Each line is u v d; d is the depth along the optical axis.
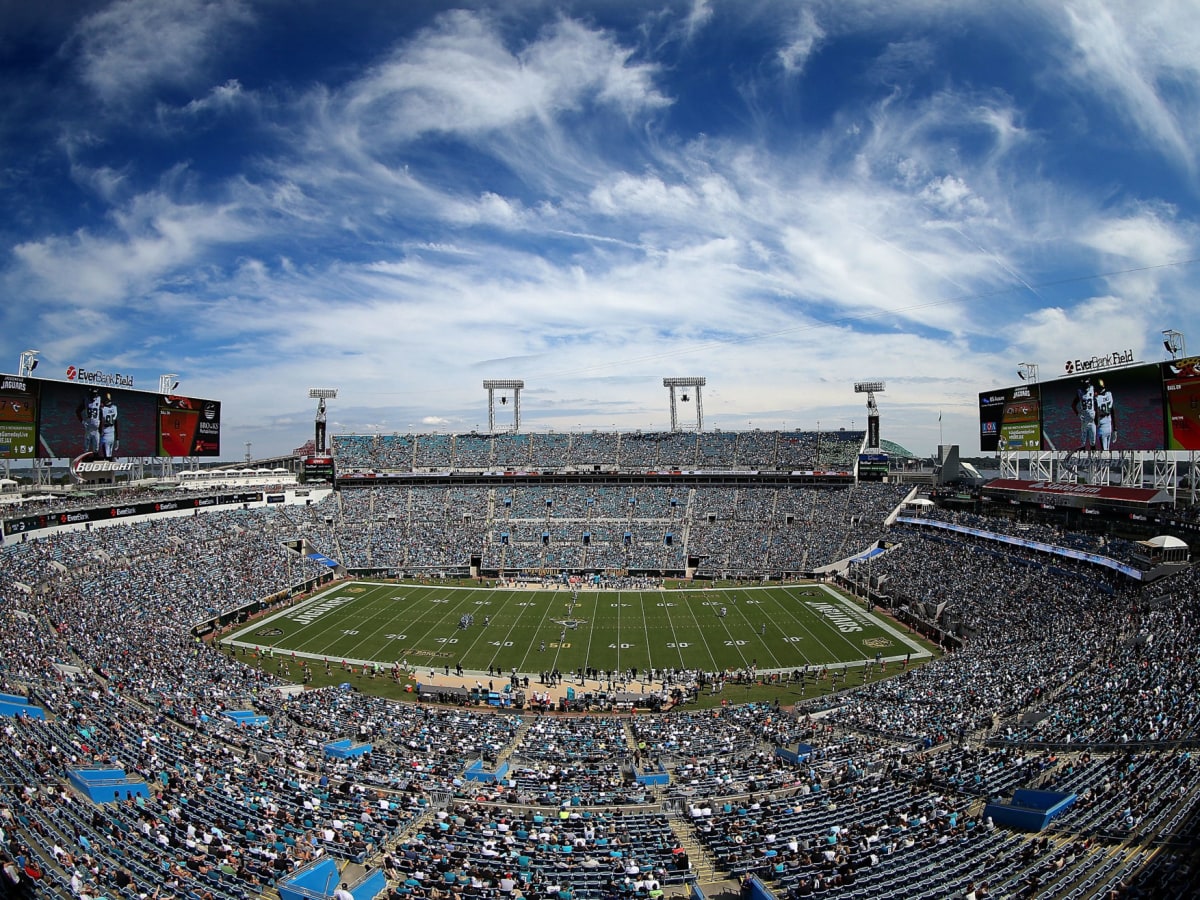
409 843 26.25
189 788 30.38
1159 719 34.84
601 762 39.91
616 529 110.81
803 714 50.50
